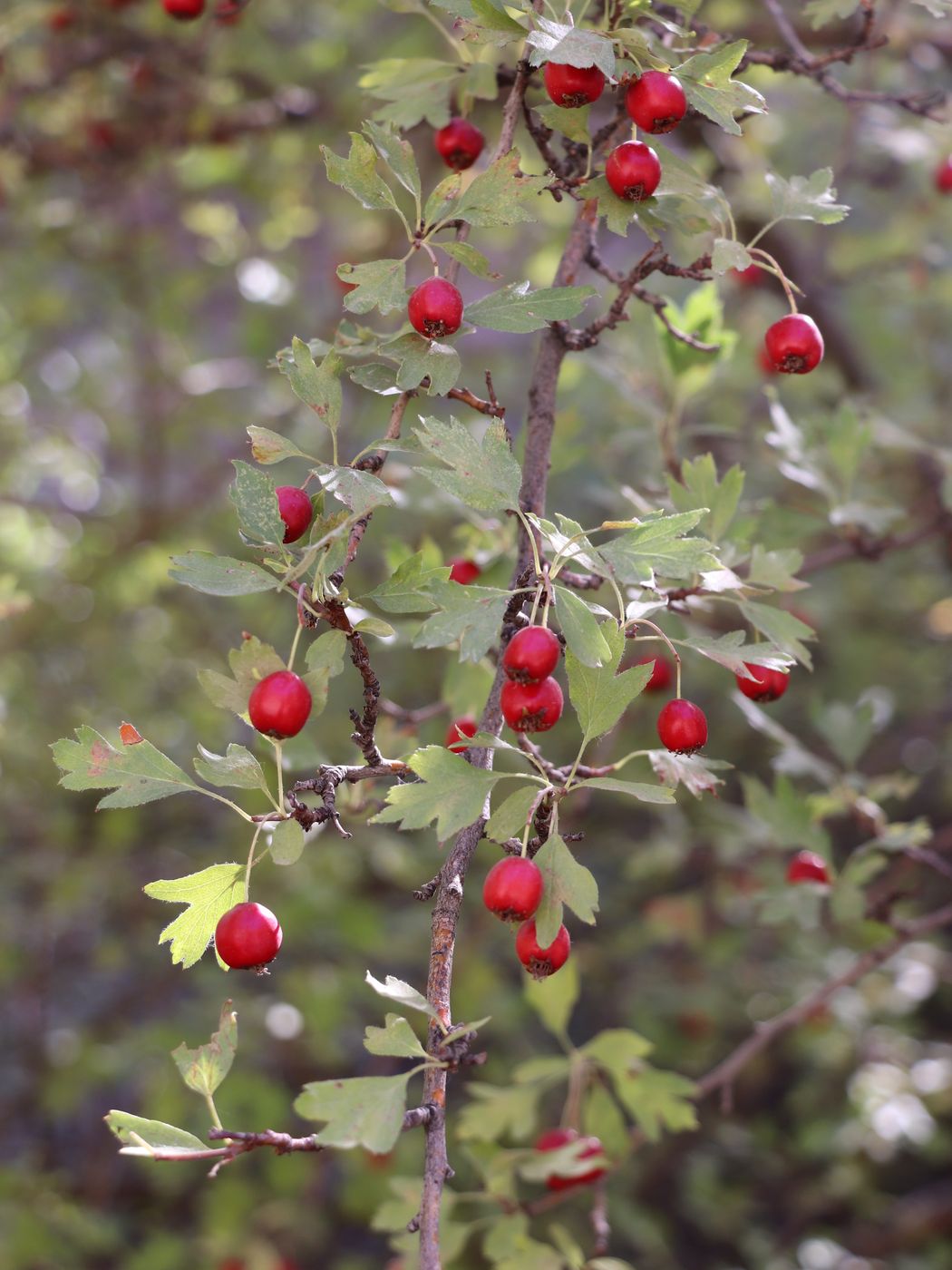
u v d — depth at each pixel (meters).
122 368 6.61
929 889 6.37
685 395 3.11
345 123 5.21
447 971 1.66
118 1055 5.22
